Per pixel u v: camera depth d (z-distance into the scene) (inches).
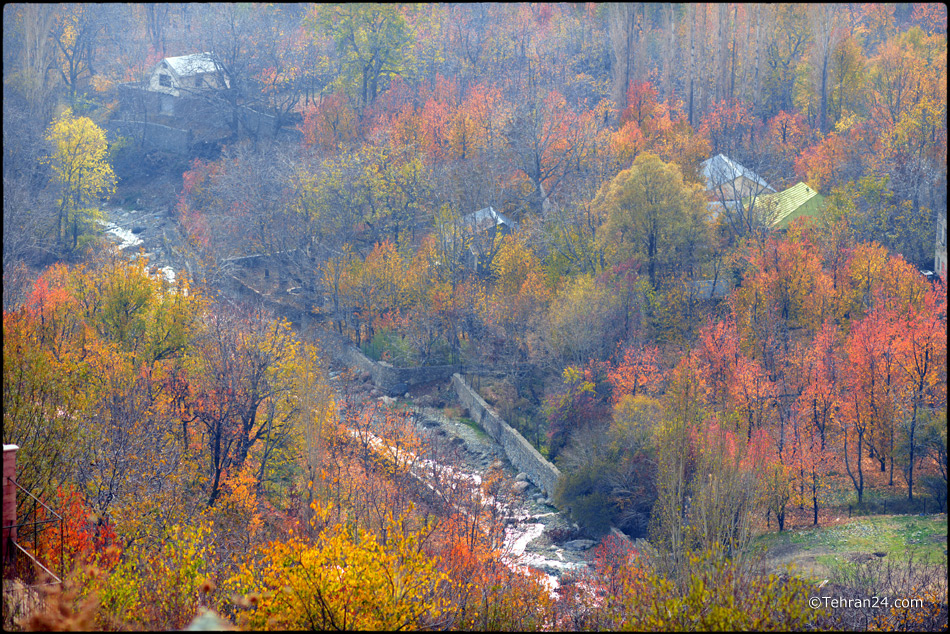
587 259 3211.1
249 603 800.3
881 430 2220.7
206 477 1841.8
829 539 1829.5
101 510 1423.5
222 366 1953.7
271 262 3703.3
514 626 1069.1
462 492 2037.4
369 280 3164.4
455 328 3061.0
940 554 1686.8
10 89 3828.7
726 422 2177.7
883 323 2363.4
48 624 609.0
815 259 2859.3
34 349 1425.9
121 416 1678.2
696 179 3661.4
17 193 3326.8
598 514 2078.0
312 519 1595.7
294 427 1955.0
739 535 1668.3
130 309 2317.9
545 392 2721.5
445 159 4143.7
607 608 1083.3
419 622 936.9
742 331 2684.5
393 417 2564.0
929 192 3277.6
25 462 1299.2
